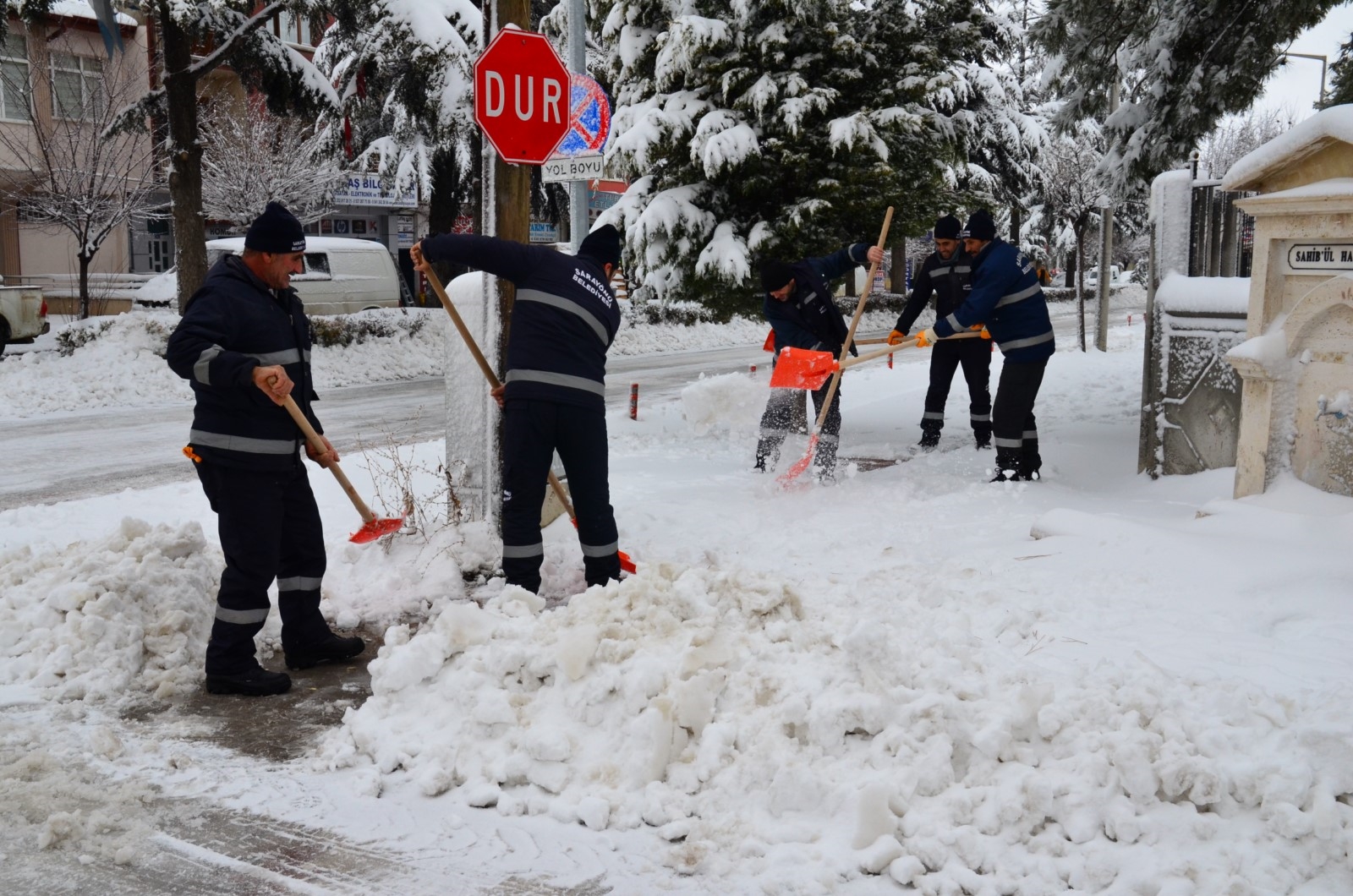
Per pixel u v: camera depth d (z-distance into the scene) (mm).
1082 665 3705
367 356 17500
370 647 4590
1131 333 27234
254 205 22906
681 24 9633
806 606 4301
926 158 10414
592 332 4754
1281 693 3523
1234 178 5617
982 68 28094
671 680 3332
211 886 2730
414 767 3334
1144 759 2908
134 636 4176
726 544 5887
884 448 9242
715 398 7066
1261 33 9484
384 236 35250
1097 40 10922
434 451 9430
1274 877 2623
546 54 5738
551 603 5062
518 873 2785
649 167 10195
